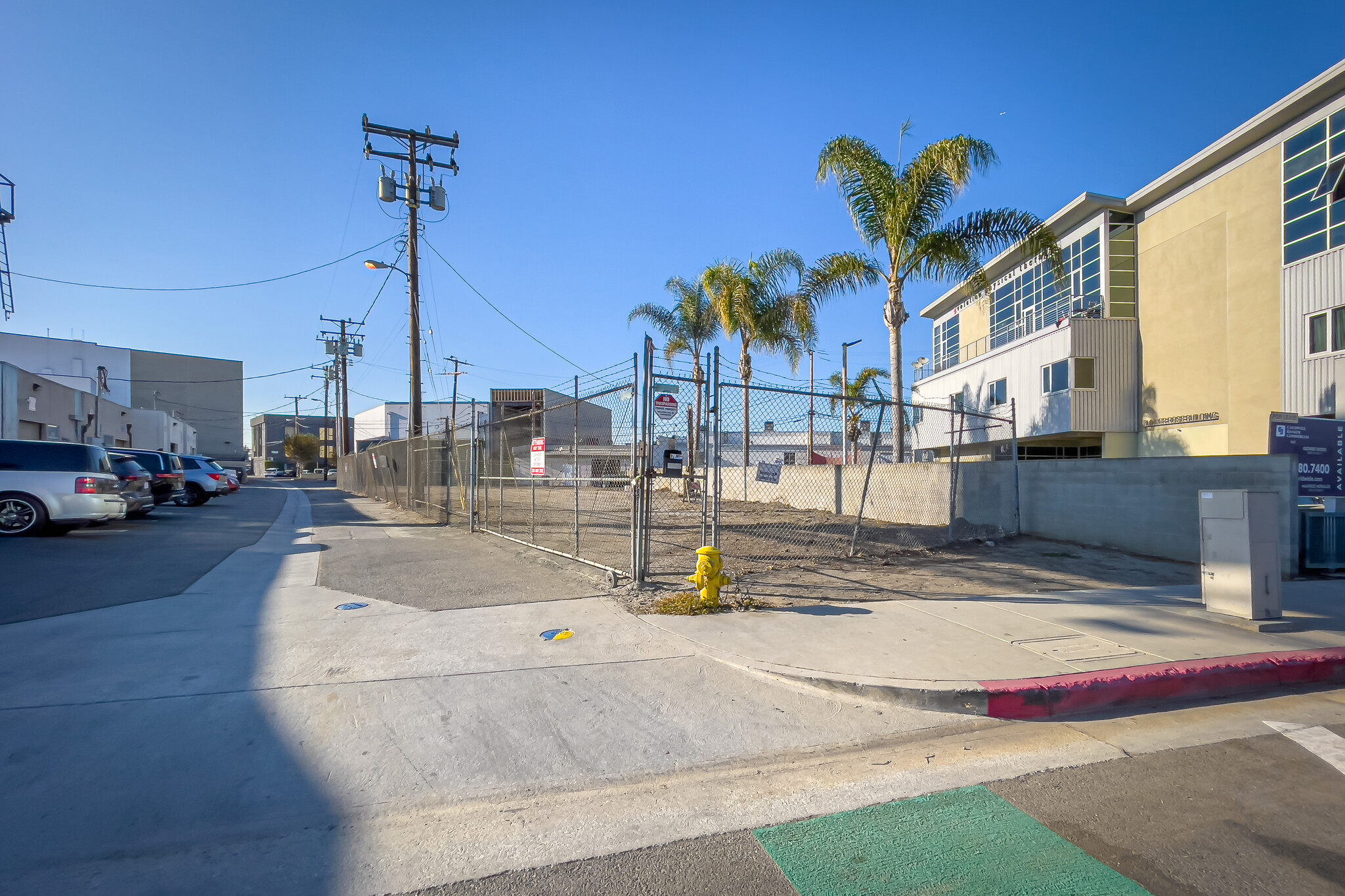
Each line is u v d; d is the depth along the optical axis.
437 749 4.11
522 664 5.48
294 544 12.24
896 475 15.99
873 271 18.64
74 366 49.84
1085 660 5.52
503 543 12.35
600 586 8.16
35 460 11.97
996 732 4.57
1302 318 19.00
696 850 3.20
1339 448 10.23
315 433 111.50
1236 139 20.67
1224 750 4.30
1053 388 25.39
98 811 3.39
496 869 3.04
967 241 16.88
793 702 4.92
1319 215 18.66
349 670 5.30
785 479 20.62
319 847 3.19
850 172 17.25
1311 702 5.22
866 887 2.92
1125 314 24.86
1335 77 17.88
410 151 23.45
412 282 23.48
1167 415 23.33
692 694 4.99
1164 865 3.07
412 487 20.22
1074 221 26.39
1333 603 7.66
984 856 3.14
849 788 3.80
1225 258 21.41
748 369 26.08
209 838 3.22
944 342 38.94
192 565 9.66
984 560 10.53
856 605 7.36
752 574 9.12
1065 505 12.58
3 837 3.16
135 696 4.72
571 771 3.93
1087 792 3.75
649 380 7.80
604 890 2.90
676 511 18.89
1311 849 3.19
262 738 4.18
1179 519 10.55
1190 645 5.96
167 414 51.81
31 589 7.77
